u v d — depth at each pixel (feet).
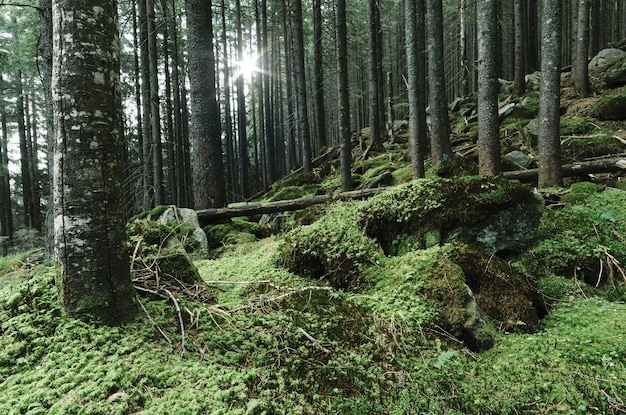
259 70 79.82
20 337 8.70
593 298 15.40
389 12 85.87
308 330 11.07
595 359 10.62
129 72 74.02
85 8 8.84
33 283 10.10
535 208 16.99
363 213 17.88
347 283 14.96
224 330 10.38
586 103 43.45
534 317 13.37
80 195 8.97
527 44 68.28
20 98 79.46
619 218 19.81
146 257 12.43
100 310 9.15
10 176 92.73
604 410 8.90
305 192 42.16
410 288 13.33
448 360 10.84
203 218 28.40
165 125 76.74
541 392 9.68
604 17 83.15
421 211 16.84
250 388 8.33
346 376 9.57
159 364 8.54
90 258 9.07
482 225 16.38
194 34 28.84
